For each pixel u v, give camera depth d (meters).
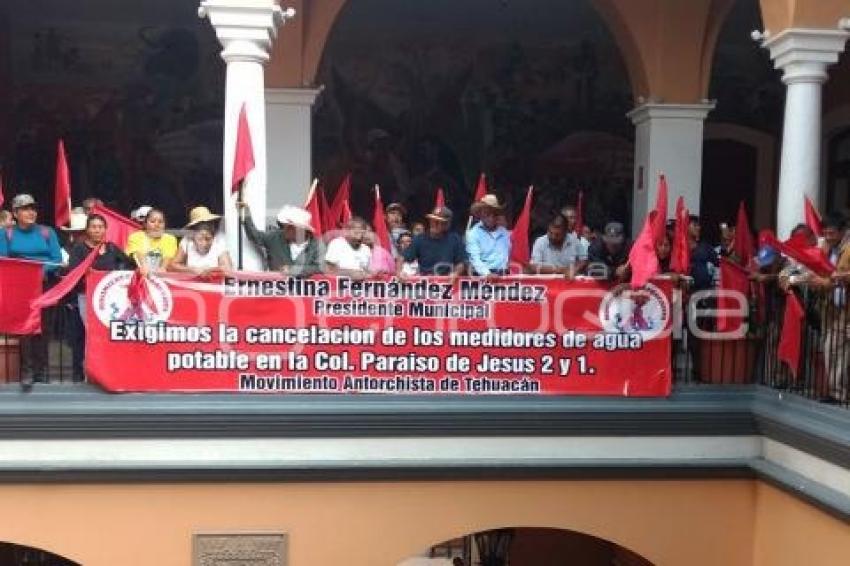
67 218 7.37
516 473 6.95
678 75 11.05
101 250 6.97
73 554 6.66
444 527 6.98
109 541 6.69
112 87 15.48
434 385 6.95
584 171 16.30
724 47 16.09
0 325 6.48
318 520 6.88
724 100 16.27
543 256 8.05
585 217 16.38
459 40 16.16
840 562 6.05
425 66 16.17
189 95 15.66
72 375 7.02
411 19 15.71
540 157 16.30
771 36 8.07
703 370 7.30
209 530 6.77
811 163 7.96
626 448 7.09
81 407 6.52
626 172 16.38
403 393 6.93
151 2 14.57
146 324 6.66
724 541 7.20
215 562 6.79
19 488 6.59
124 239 7.65
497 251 7.50
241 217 7.18
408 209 16.31
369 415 6.79
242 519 6.81
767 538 7.03
